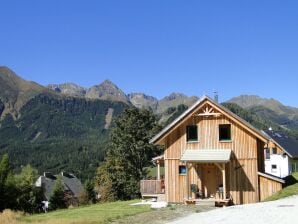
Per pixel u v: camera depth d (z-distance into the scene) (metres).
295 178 49.59
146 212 30.98
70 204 89.50
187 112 38.91
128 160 72.00
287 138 77.56
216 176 38.12
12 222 28.56
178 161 39.03
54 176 135.25
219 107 38.00
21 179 80.75
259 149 39.00
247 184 37.16
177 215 28.88
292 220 22.45
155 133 73.00
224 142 38.00
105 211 33.53
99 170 74.44
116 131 73.38
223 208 31.20
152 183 42.78
